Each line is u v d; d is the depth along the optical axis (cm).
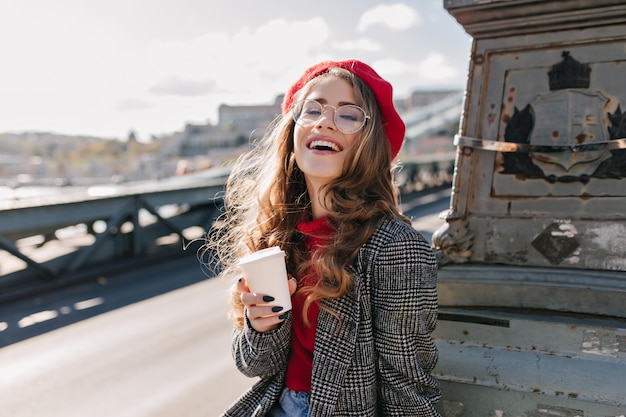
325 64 145
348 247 127
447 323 167
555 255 163
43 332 487
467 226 175
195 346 448
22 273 636
